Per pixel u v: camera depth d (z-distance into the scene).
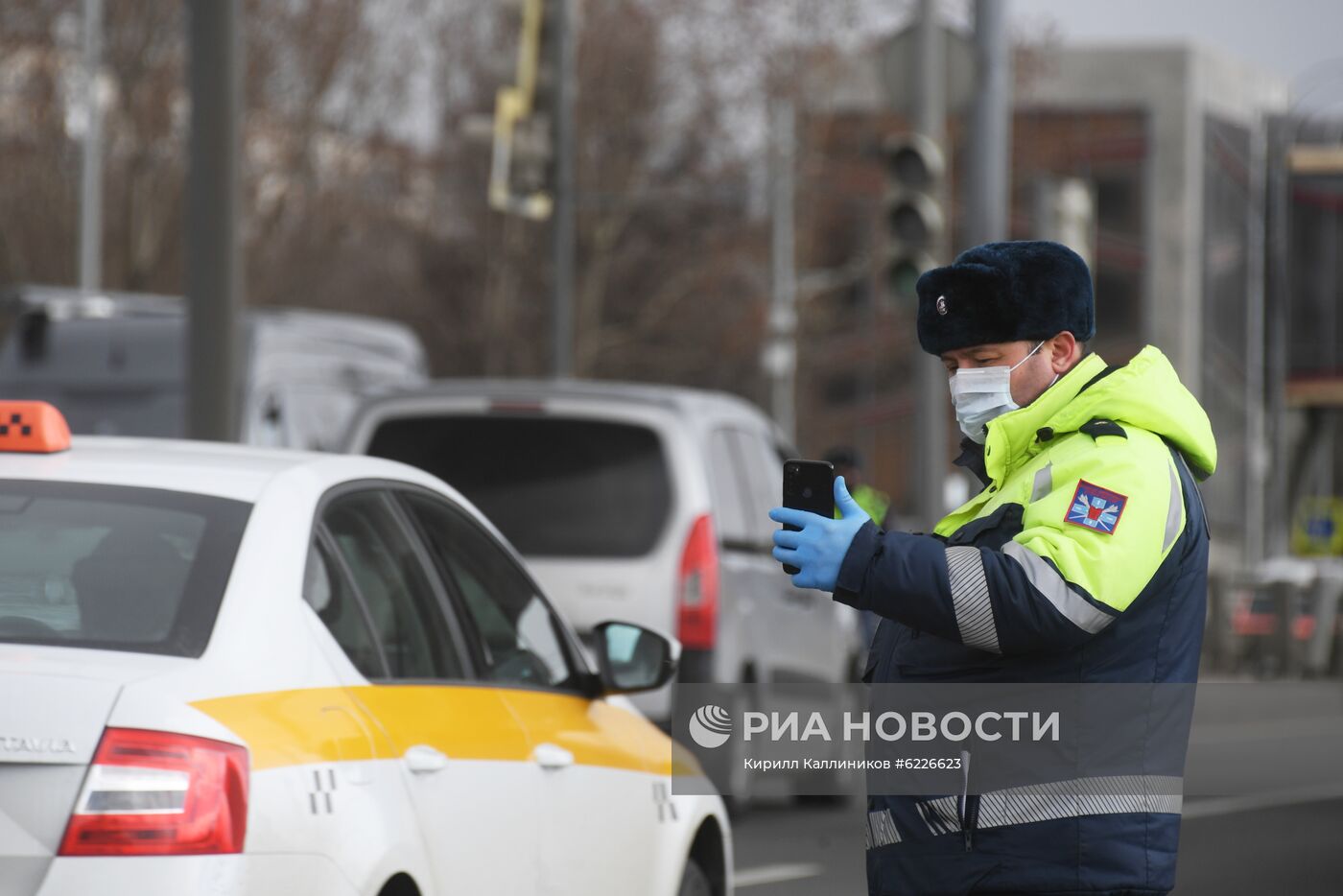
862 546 12.09
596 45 156.12
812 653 37.84
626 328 169.00
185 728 12.50
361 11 116.62
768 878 30.55
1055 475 12.23
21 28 105.50
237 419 33.69
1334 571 97.50
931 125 50.84
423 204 160.88
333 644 14.61
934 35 50.81
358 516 16.14
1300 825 39.34
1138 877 11.99
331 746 13.78
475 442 32.75
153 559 14.01
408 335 61.69
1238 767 50.03
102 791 12.13
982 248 12.86
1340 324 126.62
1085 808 12.04
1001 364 12.76
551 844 16.89
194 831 12.30
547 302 167.38
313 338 55.41
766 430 38.34
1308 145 126.50
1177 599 12.23
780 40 152.25
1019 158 164.00
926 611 11.96
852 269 163.75
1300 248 125.12
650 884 18.88
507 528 32.38
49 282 106.88
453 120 150.62
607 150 159.50
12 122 106.31
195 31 33.38
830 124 154.50
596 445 32.47
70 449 15.63
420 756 14.98
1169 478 12.17
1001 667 12.22
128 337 53.41
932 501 51.12
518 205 56.69
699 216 165.25
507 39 144.25
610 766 18.34
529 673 18.20
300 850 13.03
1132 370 12.45
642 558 31.92
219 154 33.44
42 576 13.83
